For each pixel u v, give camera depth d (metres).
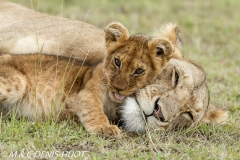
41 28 12.38
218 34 19.94
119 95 10.21
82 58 11.93
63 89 10.73
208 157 9.27
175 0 24.11
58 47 11.98
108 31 10.61
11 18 13.72
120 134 9.94
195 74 10.77
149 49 10.27
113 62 10.28
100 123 10.06
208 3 23.97
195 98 10.48
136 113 10.14
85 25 12.77
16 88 10.45
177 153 9.55
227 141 10.48
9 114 10.76
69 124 10.56
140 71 10.18
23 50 11.96
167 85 10.30
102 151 9.20
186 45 18.59
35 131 9.95
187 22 20.91
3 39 12.10
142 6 22.72
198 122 10.90
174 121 10.34
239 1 24.20
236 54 17.61
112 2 23.09
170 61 10.85
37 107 10.75
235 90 13.82
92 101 10.33
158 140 9.84
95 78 10.57
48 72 10.87
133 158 9.07
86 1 22.45
